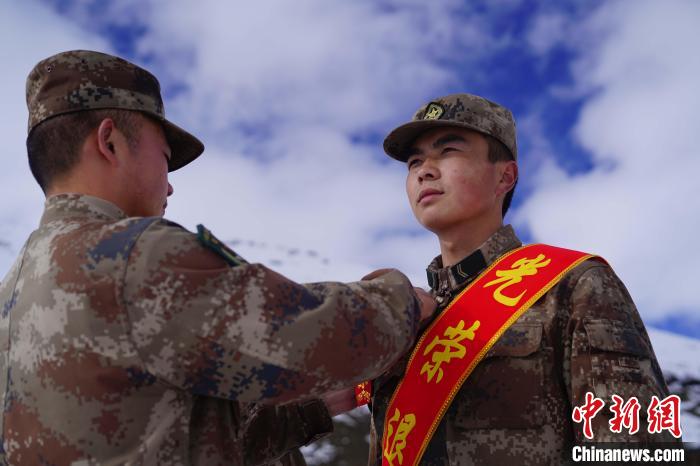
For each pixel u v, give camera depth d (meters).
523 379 1.81
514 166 2.22
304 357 1.51
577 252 2.00
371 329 1.61
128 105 1.83
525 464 1.74
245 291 1.52
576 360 1.75
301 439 2.21
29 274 1.64
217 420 1.60
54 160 1.81
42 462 1.48
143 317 1.48
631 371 1.68
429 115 2.15
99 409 1.47
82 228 1.64
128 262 1.51
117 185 1.81
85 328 1.49
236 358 1.48
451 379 1.89
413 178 2.19
